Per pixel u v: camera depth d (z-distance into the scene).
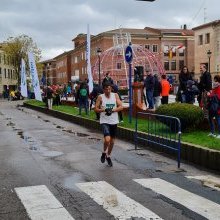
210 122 12.62
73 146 13.51
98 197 7.30
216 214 6.34
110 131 10.28
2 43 77.81
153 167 10.08
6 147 13.34
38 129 19.03
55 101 36.25
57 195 7.46
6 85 89.56
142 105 19.95
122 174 9.22
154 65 45.84
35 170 9.68
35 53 75.06
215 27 60.84
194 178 8.88
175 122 11.59
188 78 18.58
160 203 6.93
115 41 47.22
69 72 112.25
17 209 6.65
